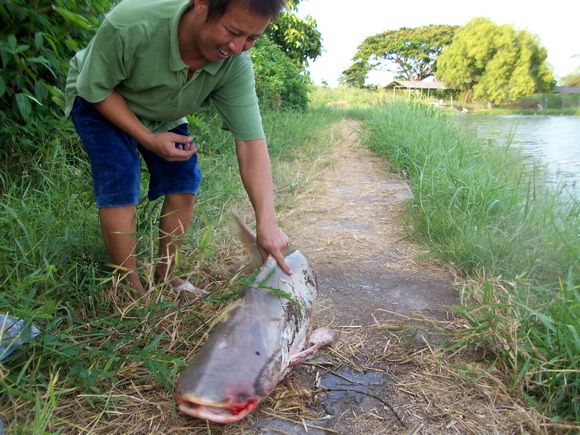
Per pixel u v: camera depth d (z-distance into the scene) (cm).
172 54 204
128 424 171
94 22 361
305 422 178
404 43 5312
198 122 462
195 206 377
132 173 229
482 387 197
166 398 184
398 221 435
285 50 1722
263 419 178
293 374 207
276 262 232
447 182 444
